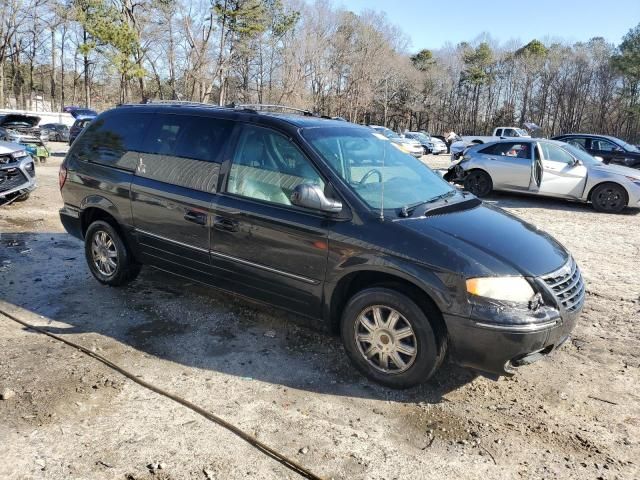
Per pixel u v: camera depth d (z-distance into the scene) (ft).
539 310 10.51
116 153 16.28
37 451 9.16
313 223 11.97
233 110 14.39
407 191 13.14
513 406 11.22
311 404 10.99
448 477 8.99
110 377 11.67
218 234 13.51
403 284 11.23
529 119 256.11
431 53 277.85
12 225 25.46
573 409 11.19
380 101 249.75
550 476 9.12
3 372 11.66
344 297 12.31
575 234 28.76
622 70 200.54
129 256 16.38
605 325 15.67
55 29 156.66
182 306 15.78
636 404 11.46
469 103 279.49
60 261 19.94
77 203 17.21
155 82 145.59
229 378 11.87
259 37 141.18
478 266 10.47
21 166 29.22
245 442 9.66
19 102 205.36
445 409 11.00
